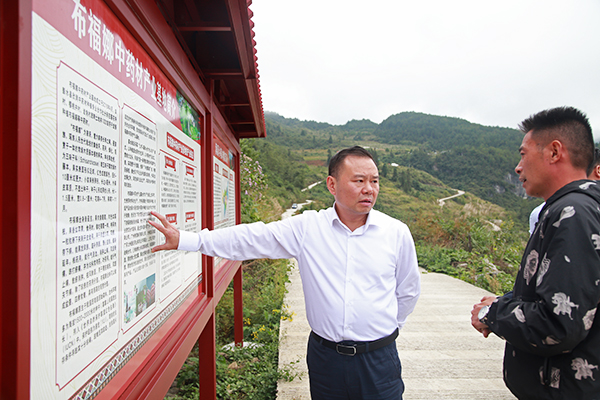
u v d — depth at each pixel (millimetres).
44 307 615
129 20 975
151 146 1196
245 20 1491
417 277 1793
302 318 4551
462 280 7238
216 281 2393
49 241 630
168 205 1391
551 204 1336
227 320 4344
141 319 1103
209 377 2199
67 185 689
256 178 7465
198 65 2025
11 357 542
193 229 1778
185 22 1533
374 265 1625
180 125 1559
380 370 1580
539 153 1440
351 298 1593
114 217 905
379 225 1695
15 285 546
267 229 1675
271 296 5055
